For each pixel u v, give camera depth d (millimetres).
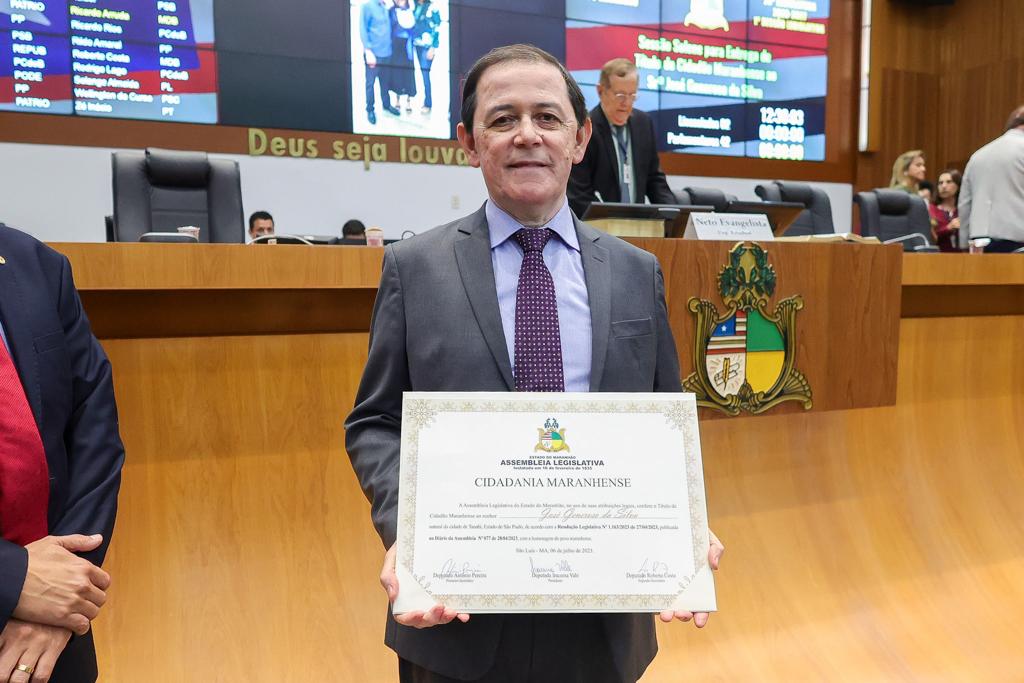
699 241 1939
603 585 936
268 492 1837
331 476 1896
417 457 964
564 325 1088
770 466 2316
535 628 1061
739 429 2283
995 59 8484
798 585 2201
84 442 1073
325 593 1829
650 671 1954
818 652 2064
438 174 6262
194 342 1783
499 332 1061
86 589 956
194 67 5531
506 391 1030
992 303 2730
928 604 2250
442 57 6180
